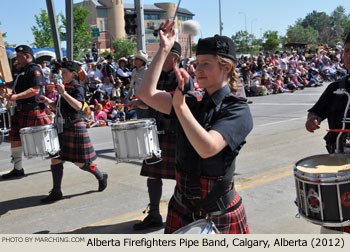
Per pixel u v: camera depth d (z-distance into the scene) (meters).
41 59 18.23
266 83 18.50
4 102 6.30
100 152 7.23
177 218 1.91
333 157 2.18
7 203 4.53
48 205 4.40
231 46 1.79
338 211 1.85
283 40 93.69
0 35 7.08
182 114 1.54
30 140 4.12
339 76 24.22
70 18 9.24
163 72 3.45
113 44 73.94
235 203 1.83
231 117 1.71
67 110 4.33
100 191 4.81
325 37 108.75
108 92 11.92
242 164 5.79
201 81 1.78
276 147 6.90
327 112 2.32
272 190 4.54
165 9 87.88
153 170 3.46
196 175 1.77
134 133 3.20
